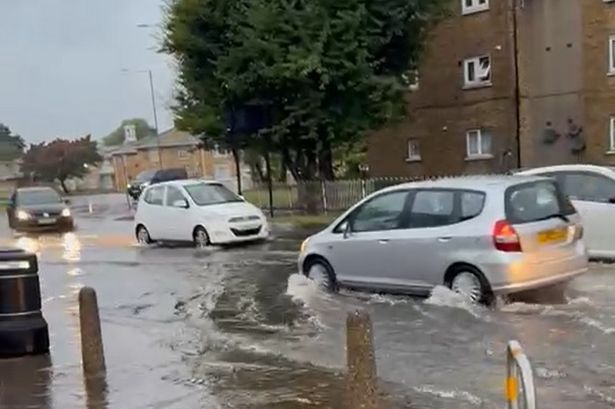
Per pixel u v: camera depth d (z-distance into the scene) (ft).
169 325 33.94
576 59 87.81
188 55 86.53
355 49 76.02
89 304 25.63
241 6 81.05
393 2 78.89
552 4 89.15
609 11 85.10
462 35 96.53
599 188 41.88
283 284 41.91
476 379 22.74
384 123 85.25
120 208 134.51
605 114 86.17
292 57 74.90
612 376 22.33
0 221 121.49
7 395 23.43
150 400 22.56
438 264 33.42
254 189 103.30
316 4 76.74
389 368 24.25
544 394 20.80
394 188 36.37
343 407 20.97
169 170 143.74
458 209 33.40
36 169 286.25
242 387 23.41
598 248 41.57
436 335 28.04
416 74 89.66
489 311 31.01
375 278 36.35
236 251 58.44
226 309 36.32
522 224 31.91
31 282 28.86
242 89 79.51
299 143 85.61
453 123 98.48
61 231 89.76
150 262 55.77
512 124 92.73
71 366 26.84
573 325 28.32
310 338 29.30
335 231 38.52
